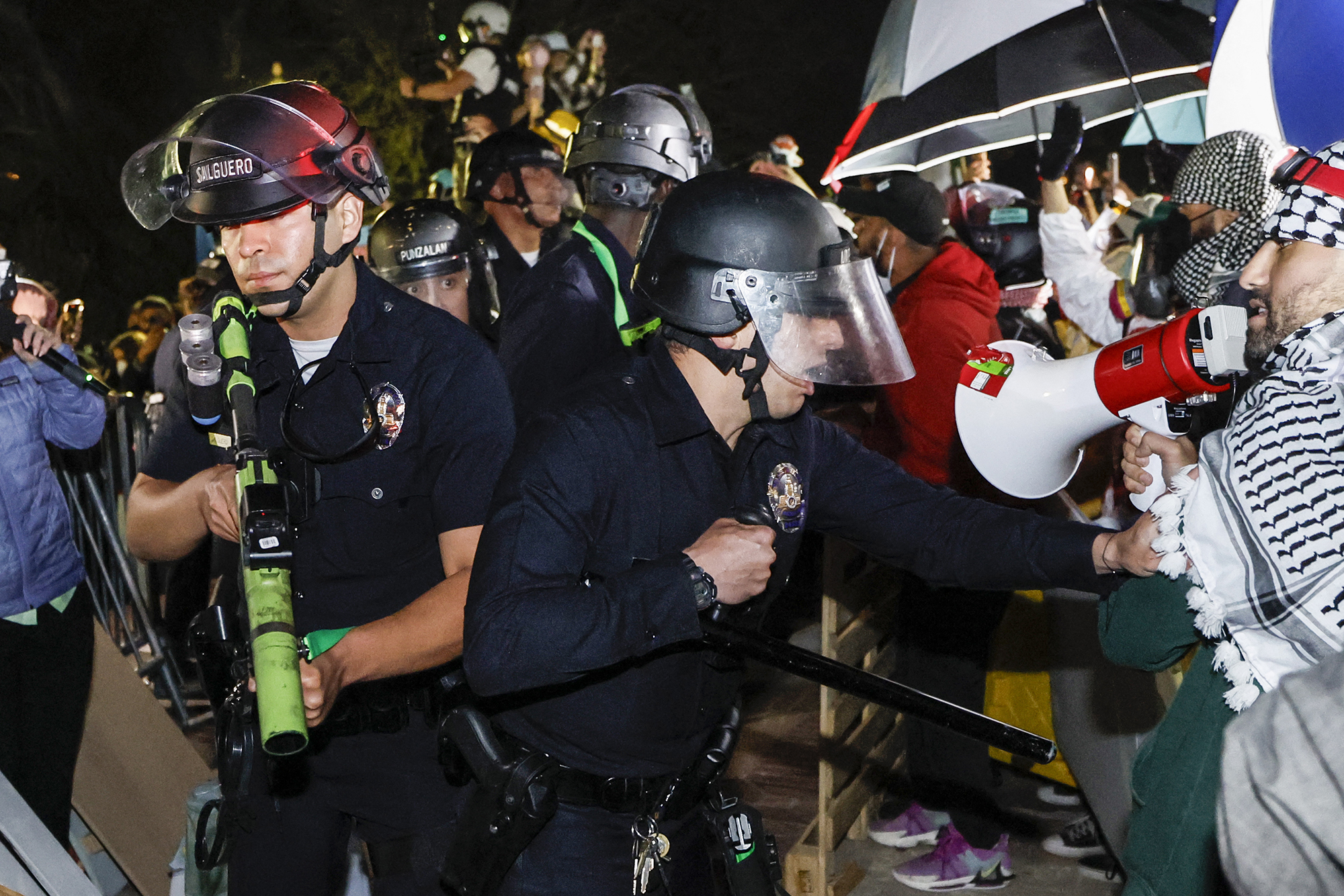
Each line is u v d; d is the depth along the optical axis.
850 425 4.29
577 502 1.79
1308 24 2.81
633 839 1.89
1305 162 1.65
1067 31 4.05
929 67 4.20
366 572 2.26
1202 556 1.72
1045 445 2.11
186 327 2.11
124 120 13.22
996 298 3.67
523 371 2.96
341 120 2.07
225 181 1.99
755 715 4.84
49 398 3.18
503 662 1.70
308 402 2.20
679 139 3.12
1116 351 2.00
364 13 13.22
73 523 4.50
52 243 12.91
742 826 1.96
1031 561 1.96
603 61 13.04
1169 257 3.33
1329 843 0.96
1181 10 4.02
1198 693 1.82
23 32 12.82
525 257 4.34
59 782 3.20
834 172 4.47
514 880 1.95
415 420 2.18
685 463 1.84
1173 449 1.96
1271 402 1.66
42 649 3.14
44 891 2.42
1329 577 1.60
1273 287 1.68
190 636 2.26
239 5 13.25
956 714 1.77
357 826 2.42
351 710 2.27
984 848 3.57
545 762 1.91
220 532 2.16
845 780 3.65
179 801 3.54
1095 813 3.32
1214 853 1.76
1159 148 3.80
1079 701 3.27
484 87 12.31
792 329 1.75
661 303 1.78
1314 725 0.99
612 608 1.70
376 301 2.20
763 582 1.75
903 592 3.70
